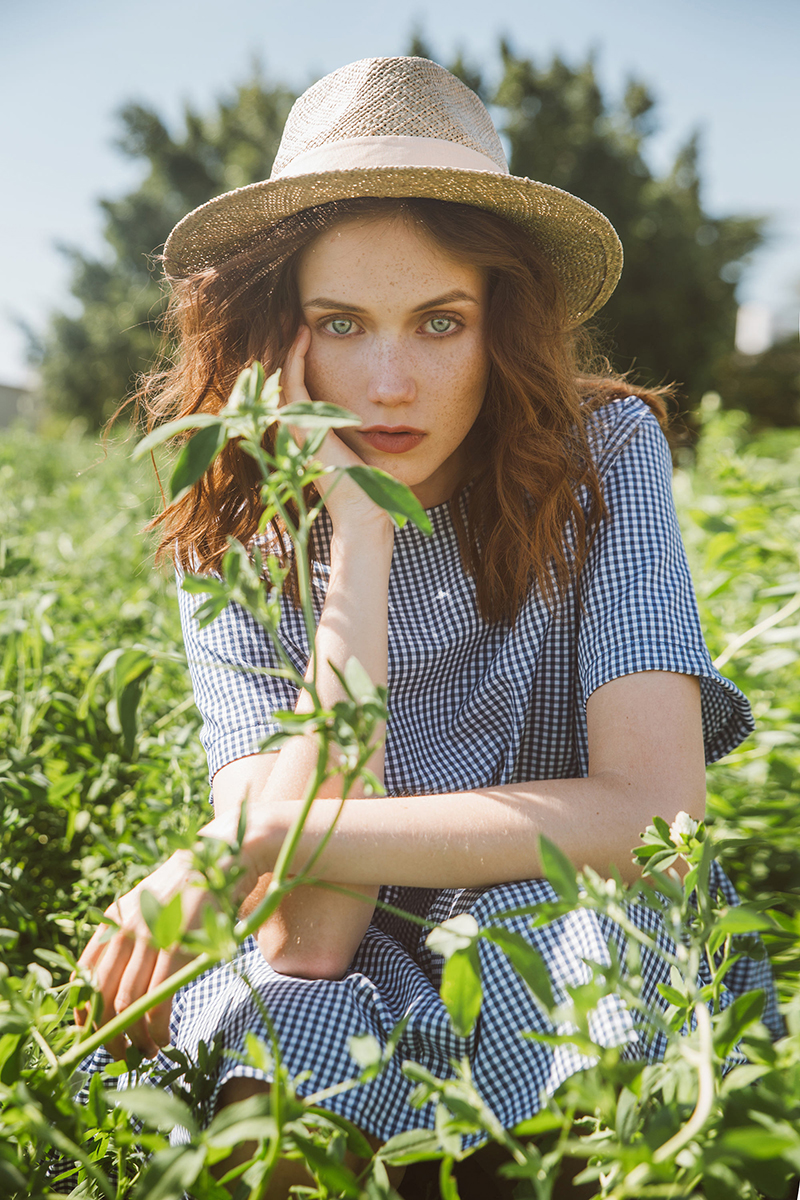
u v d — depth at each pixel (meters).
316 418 0.78
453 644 1.58
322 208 1.45
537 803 1.21
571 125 24.50
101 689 2.29
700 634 1.47
